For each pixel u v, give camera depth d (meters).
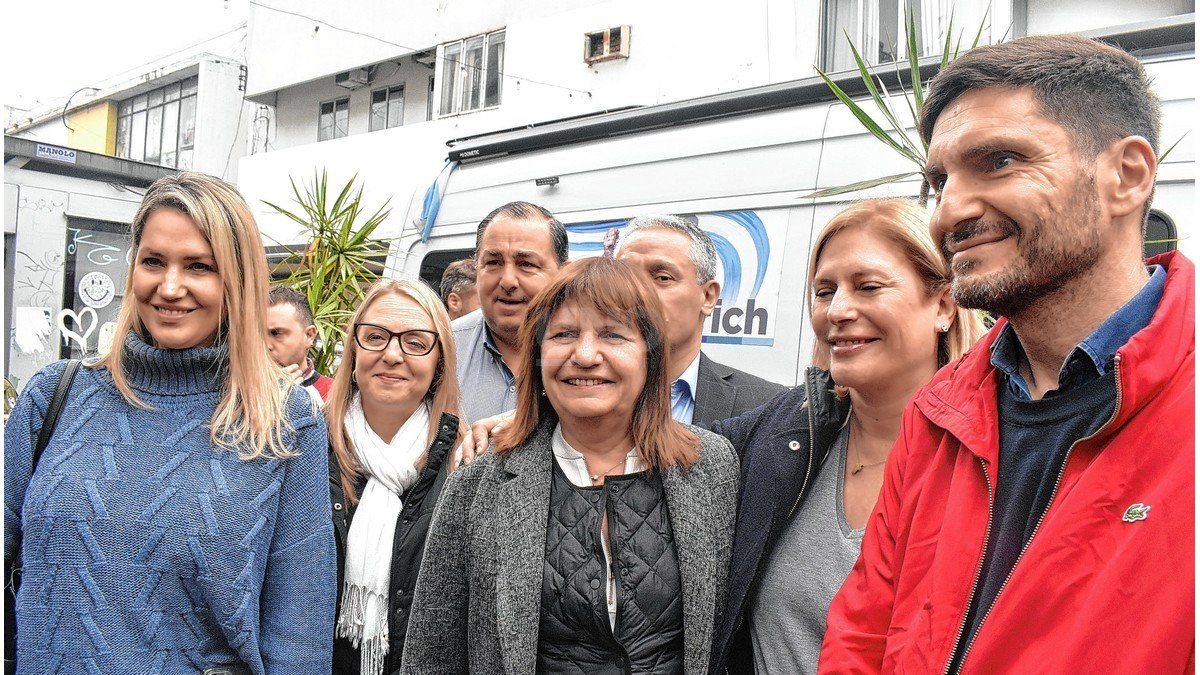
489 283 3.47
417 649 2.17
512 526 2.04
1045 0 7.63
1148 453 1.21
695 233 3.01
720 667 2.01
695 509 2.04
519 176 5.31
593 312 2.07
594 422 2.10
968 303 1.41
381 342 2.67
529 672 1.93
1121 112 1.34
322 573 2.10
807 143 4.09
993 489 1.42
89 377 2.04
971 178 1.39
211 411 2.02
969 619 1.38
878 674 1.57
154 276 1.97
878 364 1.88
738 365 4.13
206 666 1.91
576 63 11.71
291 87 17.19
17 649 1.88
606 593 1.97
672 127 4.65
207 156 19.44
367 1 15.57
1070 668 1.19
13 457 1.98
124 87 21.31
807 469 1.98
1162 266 1.39
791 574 1.92
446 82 14.20
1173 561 1.15
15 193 9.39
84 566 1.85
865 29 8.89
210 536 1.90
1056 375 1.42
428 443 2.71
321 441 2.16
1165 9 7.11
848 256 1.92
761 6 9.75
